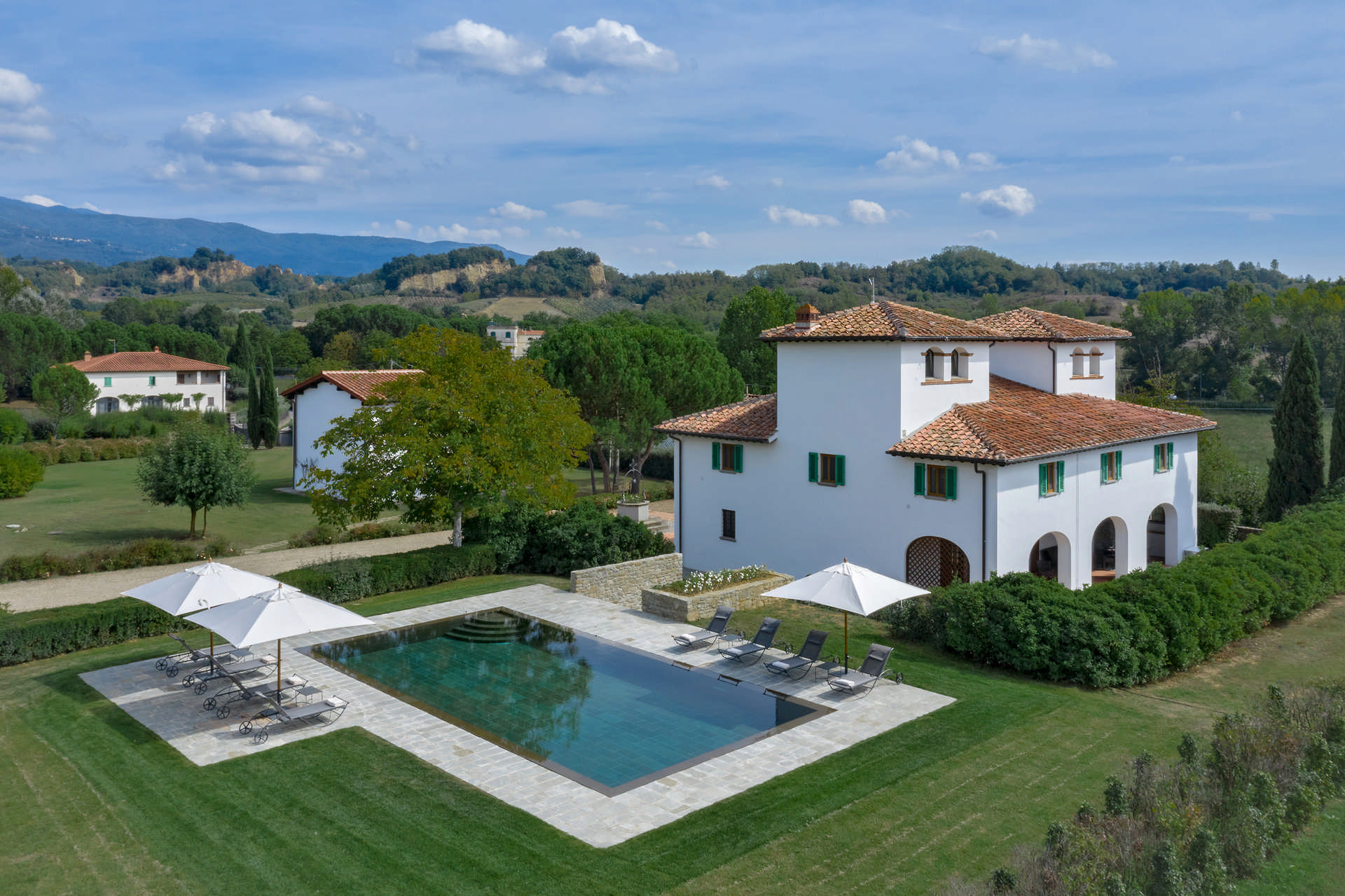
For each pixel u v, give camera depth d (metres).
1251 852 12.38
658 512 49.59
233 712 18.39
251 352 122.00
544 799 14.62
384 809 14.26
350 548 39.03
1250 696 19.61
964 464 26.84
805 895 11.76
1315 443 39.88
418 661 22.03
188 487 38.16
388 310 146.12
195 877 12.30
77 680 20.28
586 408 51.09
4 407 81.94
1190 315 91.19
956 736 17.12
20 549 38.06
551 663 21.86
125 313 173.38
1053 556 33.88
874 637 23.81
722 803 14.43
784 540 32.31
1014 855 11.97
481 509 30.91
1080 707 18.69
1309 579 26.16
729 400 53.56
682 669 21.44
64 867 12.57
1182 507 35.53
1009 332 34.22
